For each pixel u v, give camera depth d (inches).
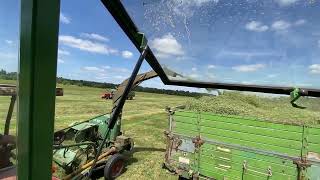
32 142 25.0
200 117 226.5
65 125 470.0
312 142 180.1
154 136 451.8
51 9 25.3
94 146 222.2
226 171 214.7
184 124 235.9
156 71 58.0
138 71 49.7
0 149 33.1
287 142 189.2
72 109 701.9
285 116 212.8
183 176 235.9
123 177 257.1
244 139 206.7
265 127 197.3
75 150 225.1
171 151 243.1
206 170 224.1
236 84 50.9
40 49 24.6
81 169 212.5
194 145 229.6
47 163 26.3
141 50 49.8
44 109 25.5
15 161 28.0
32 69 24.3
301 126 183.5
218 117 217.6
